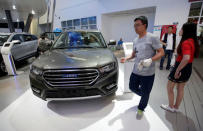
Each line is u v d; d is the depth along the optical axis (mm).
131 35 8469
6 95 2316
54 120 1628
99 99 2105
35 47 5305
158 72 3705
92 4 8648
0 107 1933
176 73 1429
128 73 2219
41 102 2053
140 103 1638
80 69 1519
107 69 1663
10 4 7754
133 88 1705
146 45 1356
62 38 2588
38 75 1603
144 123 1548
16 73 3547
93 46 2432
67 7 10719
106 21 8844
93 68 1548
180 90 1627
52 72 1525
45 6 8922
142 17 1301
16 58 3840
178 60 1483
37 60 1812
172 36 3617
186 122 1562
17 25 17375
